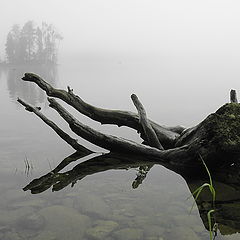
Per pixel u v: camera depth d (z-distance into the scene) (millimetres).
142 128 9508
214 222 4945
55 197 6098
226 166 7461
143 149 8508
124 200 5988
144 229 4836
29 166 8164
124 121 9602
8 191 6383
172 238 4562
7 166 8141
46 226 4926
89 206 5684
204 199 5891
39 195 6188
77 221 5102
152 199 6027
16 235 4637
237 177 7102
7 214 5328
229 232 4598
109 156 9047
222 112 7055
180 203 5785
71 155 9266
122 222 5078
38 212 5414
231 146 6598
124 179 7207
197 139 7113
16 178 7234
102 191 6457
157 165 8242
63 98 9289
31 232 4734
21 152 9586
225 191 6273
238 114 6902
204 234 4617
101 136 8922
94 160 8703
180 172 7676
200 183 6848
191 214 5301
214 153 6887
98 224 5000
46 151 9719
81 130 8961
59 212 5414
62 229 4836
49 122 9391
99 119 9672
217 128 6762
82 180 7125
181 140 8148
